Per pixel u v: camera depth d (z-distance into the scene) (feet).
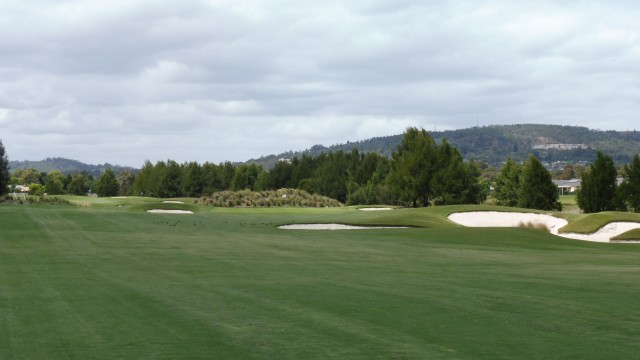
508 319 34.63
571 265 66.33
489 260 70.54
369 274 54.24
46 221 116.37
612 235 128.26
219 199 211.00
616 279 52.19
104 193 403.13
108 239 86.99
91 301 39.55
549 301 40.47
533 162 212.64
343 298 41.19
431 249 84.84
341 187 327.06
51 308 37.17
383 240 98.12
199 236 95.66
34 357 26.40
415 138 239.09
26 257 65.31
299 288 45.52
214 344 28.68
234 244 83.46
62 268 56.49
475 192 258.78
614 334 31.07
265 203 213.05
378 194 279.69
